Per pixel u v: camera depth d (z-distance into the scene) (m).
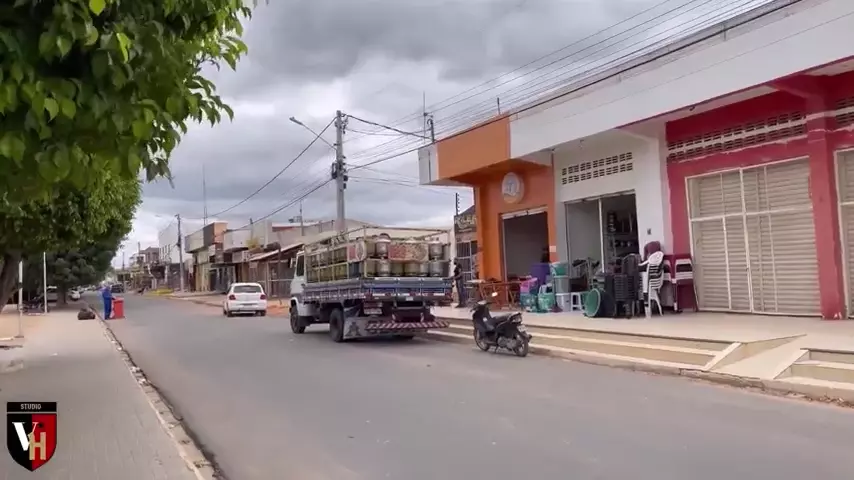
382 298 16.77
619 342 13.31
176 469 6.42
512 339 14.25
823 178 13.88
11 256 16.08
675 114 16.50
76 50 3.97
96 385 11.44
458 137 23.97
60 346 18.53
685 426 7.73
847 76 13.54
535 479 6.00
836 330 12.30
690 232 17.12
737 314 15.98
